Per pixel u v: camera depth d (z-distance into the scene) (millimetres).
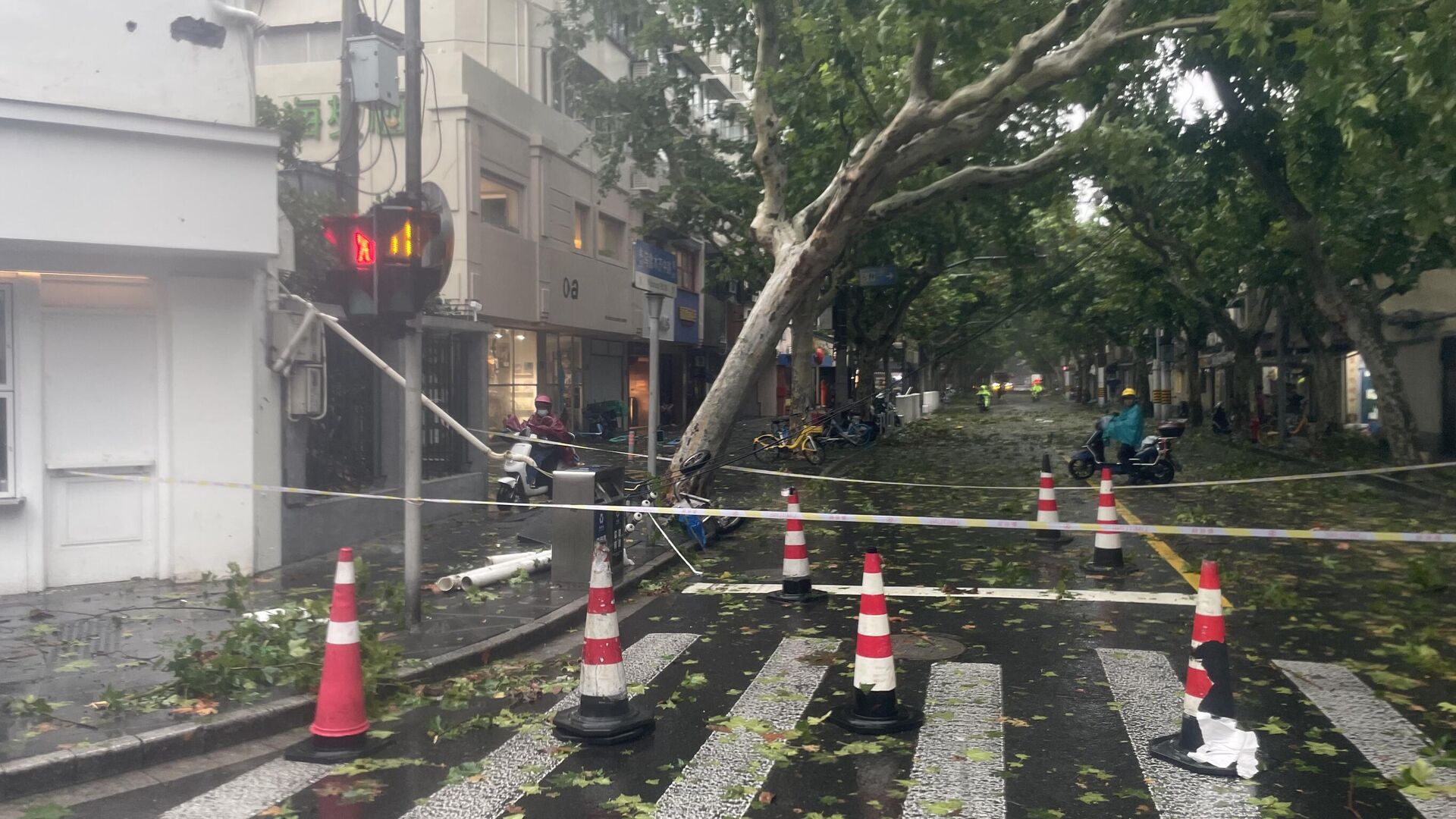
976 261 38281
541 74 27375
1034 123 19875
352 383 12016
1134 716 5922
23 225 8008
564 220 28078
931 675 6781
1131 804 4672
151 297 9281
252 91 9328
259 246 9039
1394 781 4910
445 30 24859
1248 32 11352
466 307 17766
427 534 12500
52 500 8906
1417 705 6109
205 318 9344
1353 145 11195
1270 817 4520
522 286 25422
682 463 14070
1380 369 19047
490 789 4930
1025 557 11422
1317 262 19078
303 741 5621
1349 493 17531
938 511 15484
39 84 8289
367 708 6043
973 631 8016
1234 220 22891
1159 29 12383
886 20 12328
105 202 8312
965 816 4555
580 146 26047
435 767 5250
